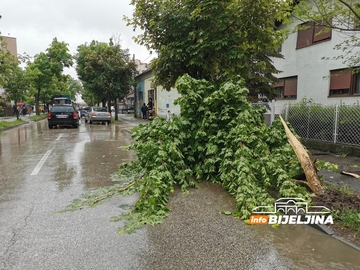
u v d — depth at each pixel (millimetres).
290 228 3750
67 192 5137
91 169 6941
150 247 3225
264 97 14773
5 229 3643
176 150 5246
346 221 3693
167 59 7766
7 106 39344
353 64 9734
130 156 8711
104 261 2936
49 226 3732
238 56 7129
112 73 25438
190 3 7184
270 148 5566
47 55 33906
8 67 18641
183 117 6035
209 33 7098
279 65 16859
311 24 8211
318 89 14047
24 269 2789
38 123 25859
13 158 8391
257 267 2857
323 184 5188
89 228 3682
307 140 9820
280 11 7223
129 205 4508
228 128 5520
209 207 4449
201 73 8094
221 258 3020
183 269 2816
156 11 7598
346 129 8680
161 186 4457
